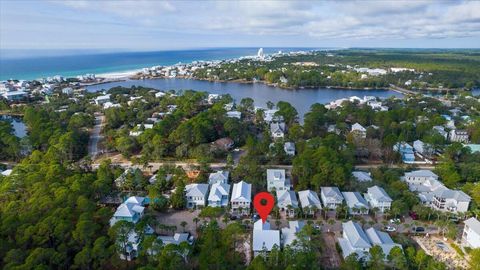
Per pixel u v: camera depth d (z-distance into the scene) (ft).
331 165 364.58
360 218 318.04
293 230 277.23
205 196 343.26
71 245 245.45
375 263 236.63
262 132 589.73
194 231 297.94
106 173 374.43
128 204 309.42
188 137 483.10
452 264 254.06
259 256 229.04
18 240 241.35
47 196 288.71
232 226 264.11
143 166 431.02
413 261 241.14
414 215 319.47
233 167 425.28
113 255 238.48
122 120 631.56
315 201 327.67
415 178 379.35
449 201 324.39
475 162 413.59
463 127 577.02
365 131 541.34
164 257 222.07
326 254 265.54
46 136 487.61
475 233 266.77
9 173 375.66
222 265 221.66
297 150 467.93
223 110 609.42
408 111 627.46
